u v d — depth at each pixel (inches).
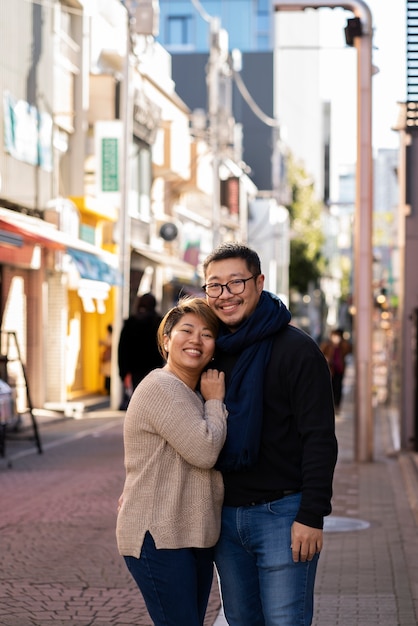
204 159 1776.6
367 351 689.0
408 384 751.7
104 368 1268.5
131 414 188.9
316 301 3405.5
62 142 1135.6
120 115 1232.2
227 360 194.5
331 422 185.8
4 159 926.4
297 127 3518.7
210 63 1612.9
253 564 193.6
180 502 187.2
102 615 294.5
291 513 187.5
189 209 1883.6
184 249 1752.0
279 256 2637.8
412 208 775.1
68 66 1139.9
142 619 290.7
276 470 188.4
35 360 1035.9
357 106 697.6
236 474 189.8
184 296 203.2
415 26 469.7
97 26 1261.1
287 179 2783.0
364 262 693.9
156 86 1496.1
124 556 190.9
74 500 486.9
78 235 1098.1
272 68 2795.3
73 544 388.8
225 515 191.8
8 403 636.1
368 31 691.4
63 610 299.1
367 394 685.9
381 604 304.0
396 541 401.4
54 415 993.5
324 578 338.6
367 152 695.7
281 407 187.5
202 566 193.0
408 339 761.6
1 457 654.5
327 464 182.9
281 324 189.3
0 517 443.2
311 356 186.1
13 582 331.6
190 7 3021.7
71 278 1115.9
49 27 1041.5
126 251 1090.1
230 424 188.1
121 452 688.4
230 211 2116.1
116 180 1154.7
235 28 3034.0
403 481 583.8
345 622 284.2
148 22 1088.8
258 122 2787.9
